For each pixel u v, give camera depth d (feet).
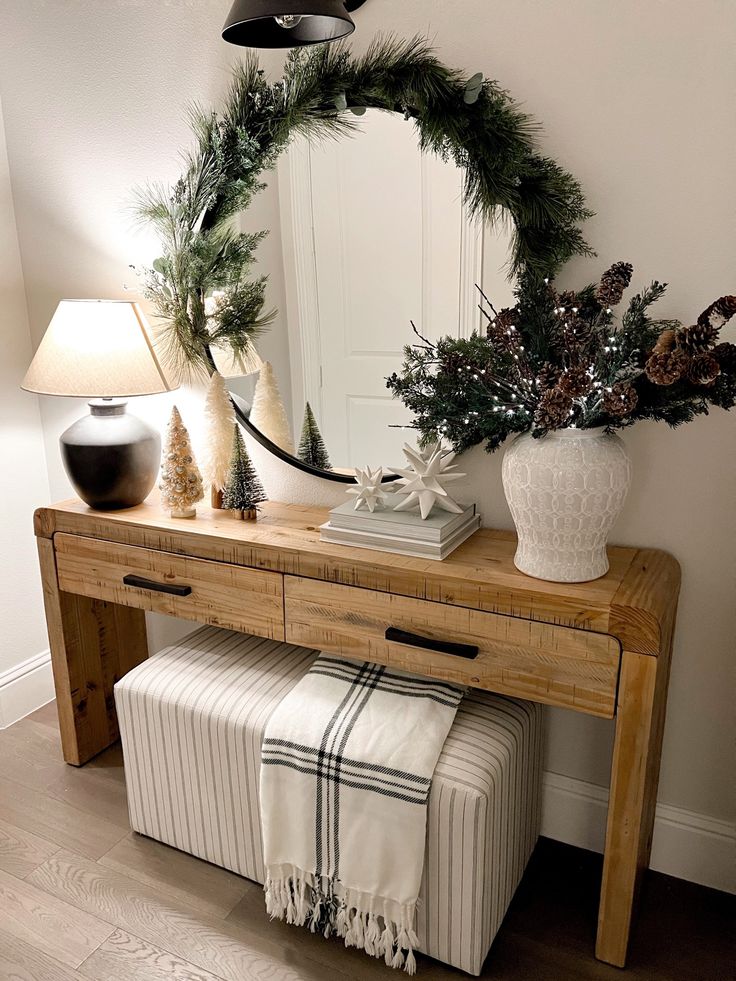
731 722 5.61
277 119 5.80
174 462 6.30
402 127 5.44
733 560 5.32
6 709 8.13
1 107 7.38
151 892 5.88
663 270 5.06
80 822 6.64
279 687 5.79
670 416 4.73
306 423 6.38
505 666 5.01
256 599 5.87
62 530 6.73
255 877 5.89
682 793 5.92
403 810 4.85
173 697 5.81
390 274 5.73
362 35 5.58
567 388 4.26
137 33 6.49
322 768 5.08
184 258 6.33
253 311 6.34
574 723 6.15
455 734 5.16
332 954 5.35
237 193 6.14
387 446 6.06
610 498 4.71
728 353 4.33
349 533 5.65
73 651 7.16
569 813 6.33
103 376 6.22
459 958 5.10
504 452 5.76
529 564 5.05
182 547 6.10
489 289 5.44
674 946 5.40
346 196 5.74
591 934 5.51
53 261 7.56
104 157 6.98
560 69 5.02
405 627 5.29
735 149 4.71
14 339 7.80
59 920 5.63
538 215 5.11
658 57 4.76
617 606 4.58
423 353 5.72
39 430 8.21
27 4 6.95
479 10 5.15
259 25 4.99
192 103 6.42
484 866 4.88
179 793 6.03
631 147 4.95
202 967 5.24
